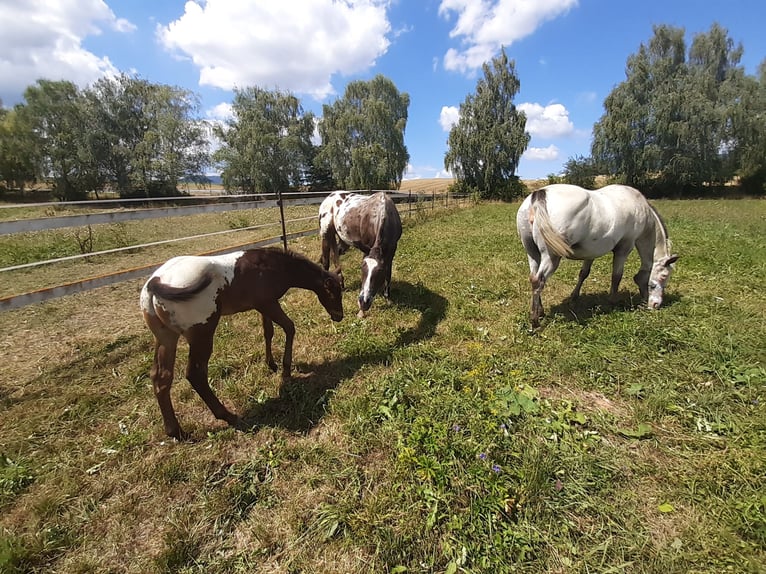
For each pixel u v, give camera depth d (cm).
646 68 2994
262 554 194
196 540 201
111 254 836
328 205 615
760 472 224
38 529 209
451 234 1056
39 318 493
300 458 252
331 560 189
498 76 3247
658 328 398
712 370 326
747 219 1294
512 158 3284
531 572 179
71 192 2923
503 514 205
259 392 327
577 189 407
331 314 378
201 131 3091
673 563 179
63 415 302
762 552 184
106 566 191
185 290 247
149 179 2938
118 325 475
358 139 3578
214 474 244
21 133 2889
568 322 430
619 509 208
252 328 452
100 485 236
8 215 1531
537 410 283
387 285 525
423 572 182
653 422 276
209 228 1245
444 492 216
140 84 3061
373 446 260
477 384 316
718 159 2919
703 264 653
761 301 476
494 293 548
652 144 2933
